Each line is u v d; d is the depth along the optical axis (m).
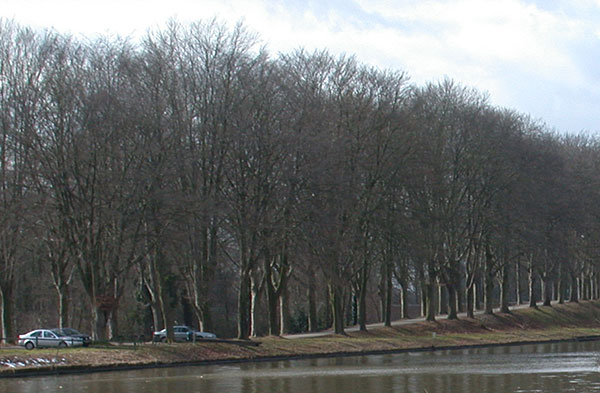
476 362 59.59
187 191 62.50
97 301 60.50
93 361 54.12
